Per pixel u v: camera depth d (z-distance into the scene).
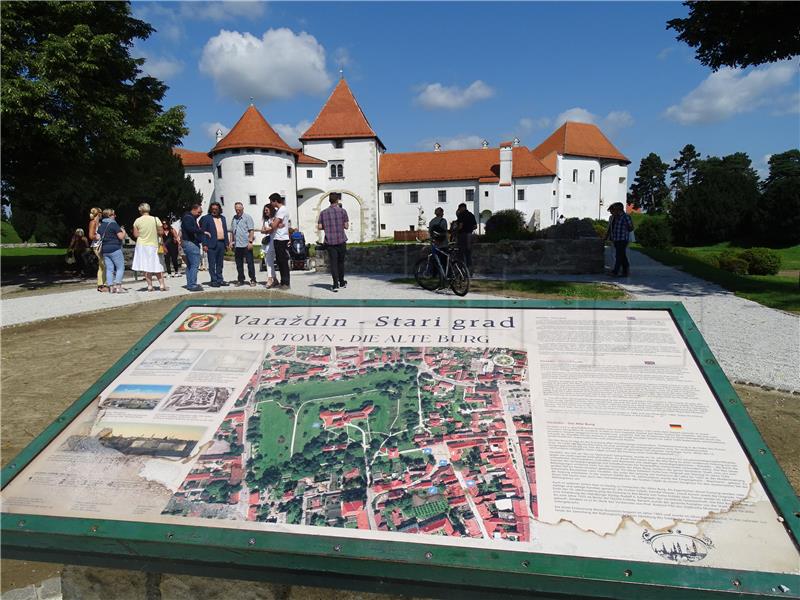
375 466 2.08
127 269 18.64
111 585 2.17
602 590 1.68
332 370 2.57
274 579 1.86
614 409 2.24
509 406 2.29
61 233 37.72
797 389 5.23
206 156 52.62
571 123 61.12
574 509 1.88
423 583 1.77
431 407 2.32
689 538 1.77
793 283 12.31
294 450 2.17
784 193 37.28
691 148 95.19
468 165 51.06
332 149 49.50
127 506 1.99
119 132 18.05
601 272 14.42
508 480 1.99
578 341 2.61
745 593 1.62
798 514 1.80
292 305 3.04
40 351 7.13
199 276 15.74
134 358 2.71
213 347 2.76
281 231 11.66
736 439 2.08
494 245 14.80
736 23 12.02
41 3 15.93
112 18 18.34
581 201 59.56
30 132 16.06
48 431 2.32
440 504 1.92
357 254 16.25
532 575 1.69
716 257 21.73
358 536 1.82
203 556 1.86
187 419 2.34
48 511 2.00
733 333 7.52
